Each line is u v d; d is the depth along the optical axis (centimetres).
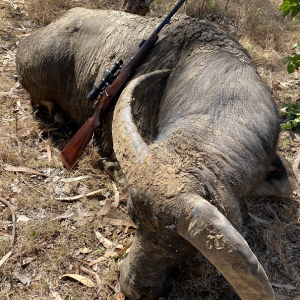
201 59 169
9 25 364
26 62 247
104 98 202
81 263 180
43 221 196
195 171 115
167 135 131
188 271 172
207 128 132
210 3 407
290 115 272
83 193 215
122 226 198
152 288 153
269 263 183
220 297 167
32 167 226
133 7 301
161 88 179
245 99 146
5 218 196
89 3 409
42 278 172
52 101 260
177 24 198
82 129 212
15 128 249
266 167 147
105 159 229
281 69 334
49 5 388
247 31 374
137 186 115
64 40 238
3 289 167
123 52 213
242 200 136
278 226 200
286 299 168
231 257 90
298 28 397
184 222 104
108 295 167
